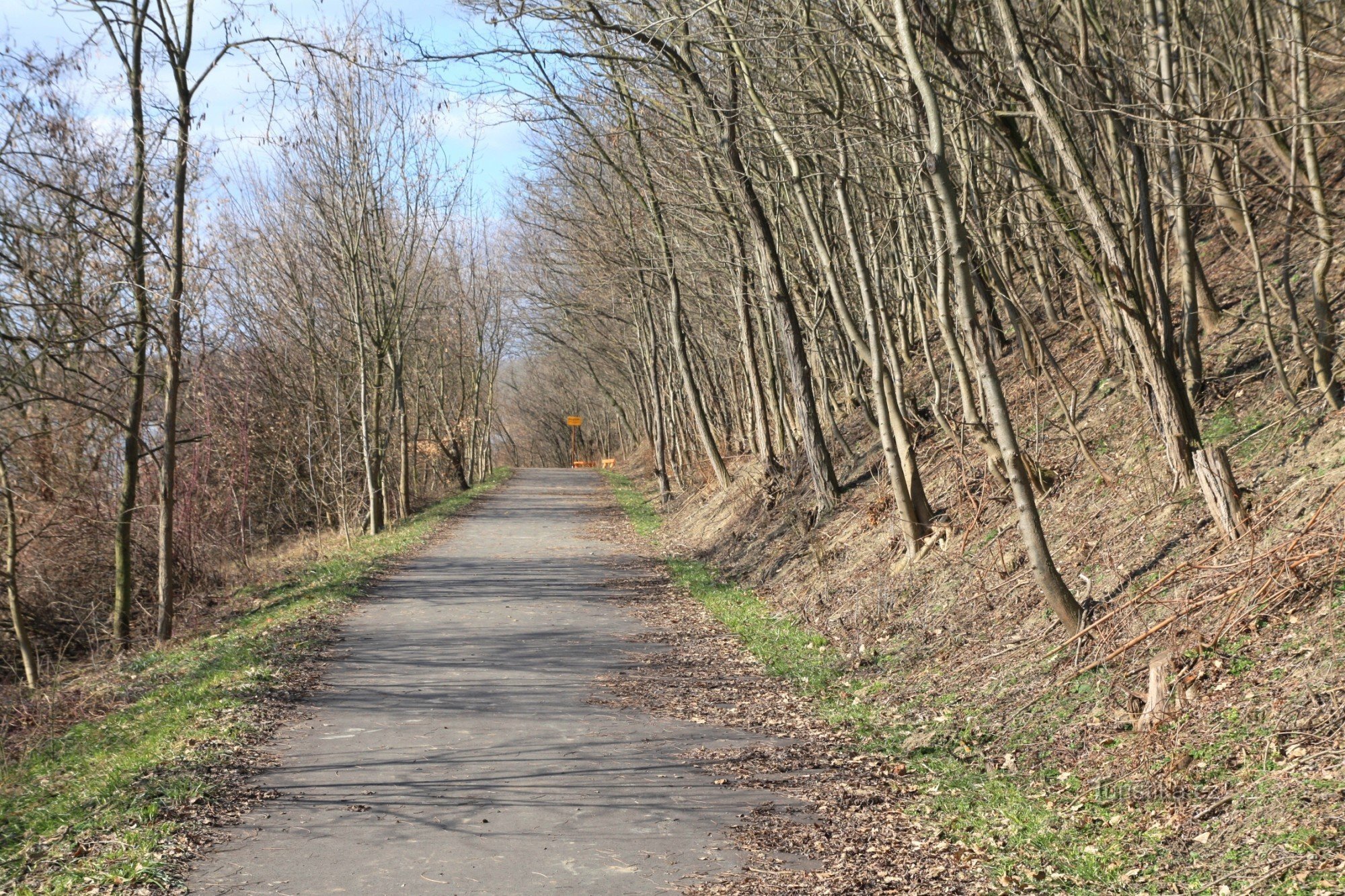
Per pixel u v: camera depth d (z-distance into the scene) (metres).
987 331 13.13
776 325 23.17
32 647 16.73
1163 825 5.50
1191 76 9.96
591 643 12.80
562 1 15.85
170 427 16.55
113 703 11.55
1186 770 5.85
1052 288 16.88
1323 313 8.82
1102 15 10.92
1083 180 8.94
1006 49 11.31
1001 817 6.09
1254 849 4.92
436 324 43.25
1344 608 6.24
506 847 6.02
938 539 12.26
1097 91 9.12
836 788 7.01
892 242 16.48
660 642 12.85
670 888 5.42
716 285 27.64
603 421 84.25
